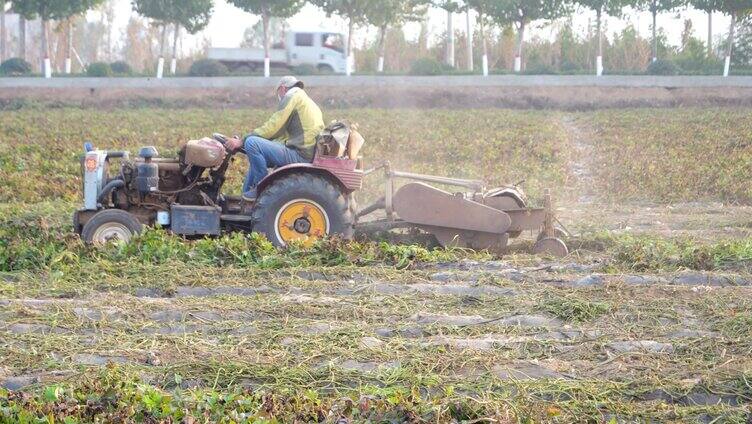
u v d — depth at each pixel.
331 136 13.09
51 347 8.88
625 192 23.47
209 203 13.58
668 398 7.95
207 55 56.47
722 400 7.91
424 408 7.42
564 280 11.37
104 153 13.77
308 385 8.03
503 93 45.12
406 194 13.37
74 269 11.65
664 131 33.78
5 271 11.98
